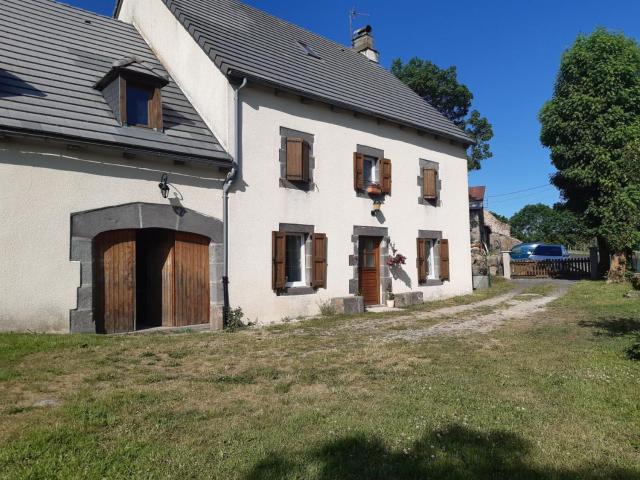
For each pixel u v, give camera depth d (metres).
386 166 13.80
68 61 9.80
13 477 3.01
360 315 11.38
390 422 4.10
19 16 10.30
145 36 12.79
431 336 8.47
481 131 29.92
